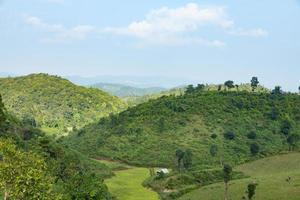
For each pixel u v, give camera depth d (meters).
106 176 167.12
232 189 131.88
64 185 88.31
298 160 169.25
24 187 48.81
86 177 94.44
